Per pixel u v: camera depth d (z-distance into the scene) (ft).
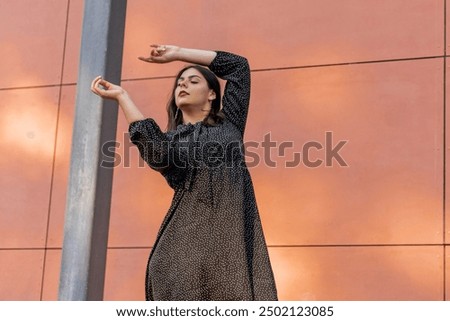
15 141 21.09
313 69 19.10
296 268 18.13
